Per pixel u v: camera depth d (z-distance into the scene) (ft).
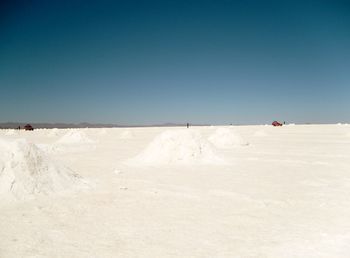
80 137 98.17
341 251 16.60
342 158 56.29
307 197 28.35
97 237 18.71
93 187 32.35
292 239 18.30
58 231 19.71
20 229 20.07
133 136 137.18
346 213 23.39
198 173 41.42
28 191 28.25
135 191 30.68
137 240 18.25
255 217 22.48
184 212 23.70
